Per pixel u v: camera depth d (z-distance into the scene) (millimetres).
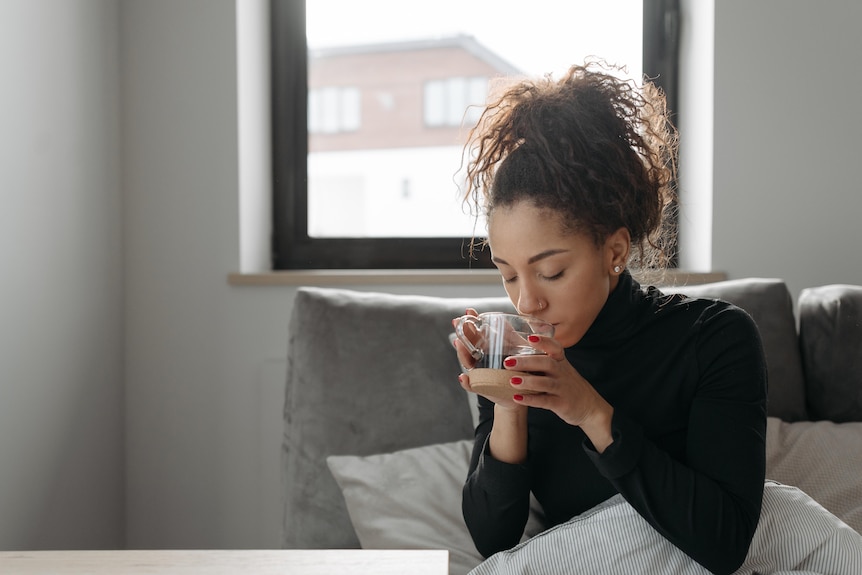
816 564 1046
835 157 2123
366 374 1627
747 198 2139
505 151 1140
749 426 1071
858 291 1697
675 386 1147
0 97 1700
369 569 920
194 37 2213
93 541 2094
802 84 2123
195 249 2230
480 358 974
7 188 1728
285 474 1646
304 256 2455
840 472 1468
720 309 1174
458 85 2490
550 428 1218
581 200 1035
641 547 1048
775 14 2117
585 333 1169
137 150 2240
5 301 1723
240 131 2219
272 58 2447
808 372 1707
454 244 2430
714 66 2131
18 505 1771
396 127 2500
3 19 1711
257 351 2225
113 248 2197
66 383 1962
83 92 2043
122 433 2254
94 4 2098
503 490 1177
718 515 998
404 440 1599
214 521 2250
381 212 2504
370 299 1698
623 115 1150
